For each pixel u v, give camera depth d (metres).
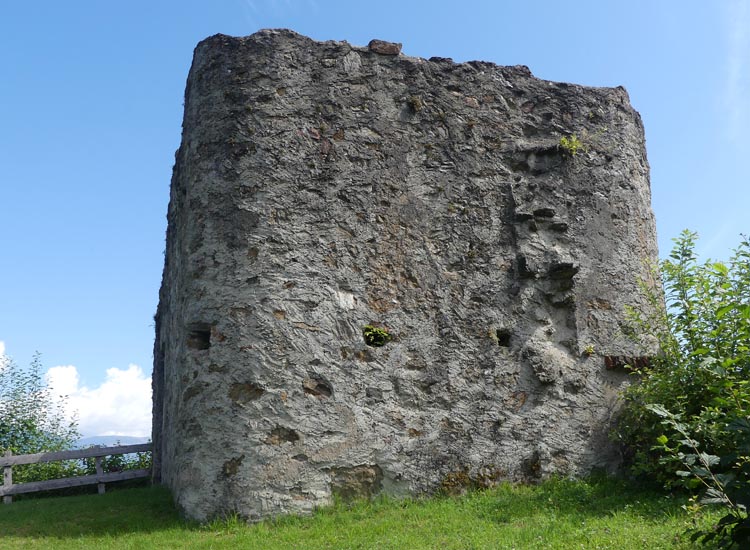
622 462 7.88
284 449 6.80
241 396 6.87
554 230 8.34
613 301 8.41
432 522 6.32
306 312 7.15
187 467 6.91
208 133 7.55
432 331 7.57
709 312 7.23
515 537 5.67
